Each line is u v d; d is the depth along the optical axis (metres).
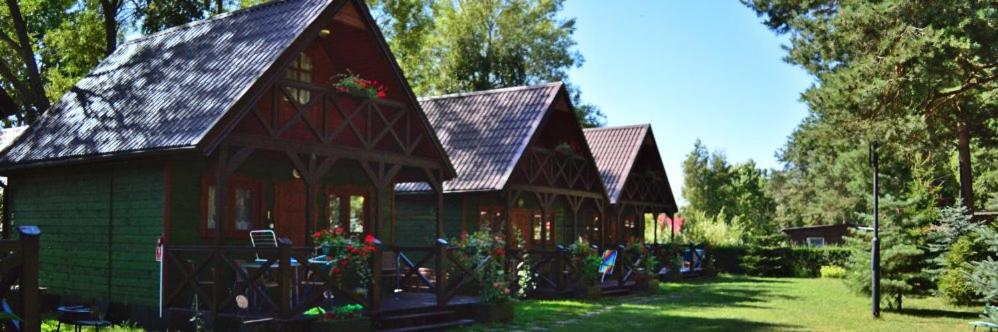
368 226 17.16
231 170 12.40
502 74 43.41
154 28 26.78
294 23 14.04
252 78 12.79
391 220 17.98
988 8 15.73
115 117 14.42
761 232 39.75
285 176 15.32
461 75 42.88
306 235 13.63
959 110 19.17
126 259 13.80
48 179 15.77
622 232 30.75
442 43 43.34
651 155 31.73
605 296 21.55
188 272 12.58
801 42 21.94
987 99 19.48
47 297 15.48
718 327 14.74
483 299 15.12
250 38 14.36
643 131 29.88
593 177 25.92
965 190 24.89
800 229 49.12
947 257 17.48
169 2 26.58
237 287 12.08
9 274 7.48
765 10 24.69
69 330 12.59
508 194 21.05
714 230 37.59
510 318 15.39
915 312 17.59
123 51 17.64
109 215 14.23
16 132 20.64
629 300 20.62
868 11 16.91
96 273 14.41
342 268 12.34
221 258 12.08
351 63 16.30
